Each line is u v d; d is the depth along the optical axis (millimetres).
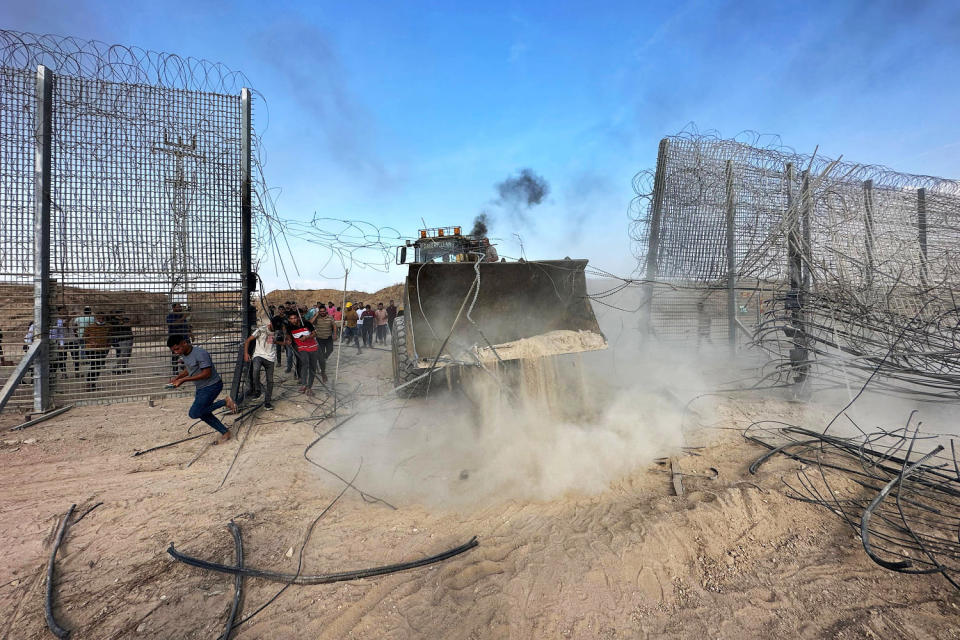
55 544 3178
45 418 6195
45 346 6539
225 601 2643
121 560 3035
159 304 7219
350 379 9180
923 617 2395
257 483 4254
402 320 7105
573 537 3143
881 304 6285
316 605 2590
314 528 3424
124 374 7363
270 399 6773
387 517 3574
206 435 5609
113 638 2365
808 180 7355
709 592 2650
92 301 6945
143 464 4727
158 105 7078
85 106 6781
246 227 7496
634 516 3387
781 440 5031
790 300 7023
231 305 7457
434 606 2551
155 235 7094
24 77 6559
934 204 8070
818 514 3443
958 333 5645
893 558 2928
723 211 8484
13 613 2553
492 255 8906
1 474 4461
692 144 8445
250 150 7508
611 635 2330
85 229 6812
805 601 2551
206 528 3428
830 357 6418
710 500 3631
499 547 3068
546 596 2590
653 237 8586
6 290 6621
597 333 6109
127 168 6969
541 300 6699
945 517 3355
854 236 7090
